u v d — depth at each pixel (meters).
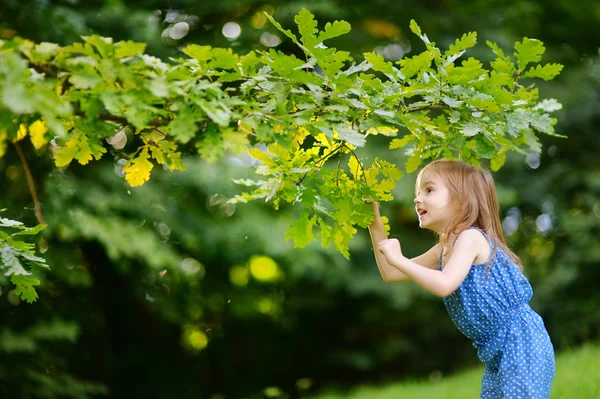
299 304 12.44
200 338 12.70
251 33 9.89
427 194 3.49
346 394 10.25
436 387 7.65
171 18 10.09
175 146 3.04
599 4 12.00
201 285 11.30
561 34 12.60
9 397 8.50
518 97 3.21
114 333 11.44
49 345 10.11
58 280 9.28
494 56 10.67
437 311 12.64
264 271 12.34
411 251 11.15
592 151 12.52
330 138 2.60
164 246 9.23
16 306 9.17
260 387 13.05
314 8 9.66
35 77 2.29
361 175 3.43
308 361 13.39
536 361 3.20
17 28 7.88
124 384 11.55
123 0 9.70
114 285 10.76
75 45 2.34
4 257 3.15
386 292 10.94
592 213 11.98
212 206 10.20
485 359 3.35
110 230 8.38
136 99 2.41
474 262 3.31
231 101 2.58
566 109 11.77
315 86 2.75
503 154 3.47
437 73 2.91
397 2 10.59
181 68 2.54
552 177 11.88
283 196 3.36
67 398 9.42
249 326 13.02
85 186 8.50
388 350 12.52
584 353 6.88
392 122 2.79
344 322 13.24
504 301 3.29
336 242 3.47
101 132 2.73
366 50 10.44
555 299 11.37
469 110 2.95
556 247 12.88
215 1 9.89
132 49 2.35
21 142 7.67
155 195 9.09
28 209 7.92
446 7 11.41
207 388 12.67
